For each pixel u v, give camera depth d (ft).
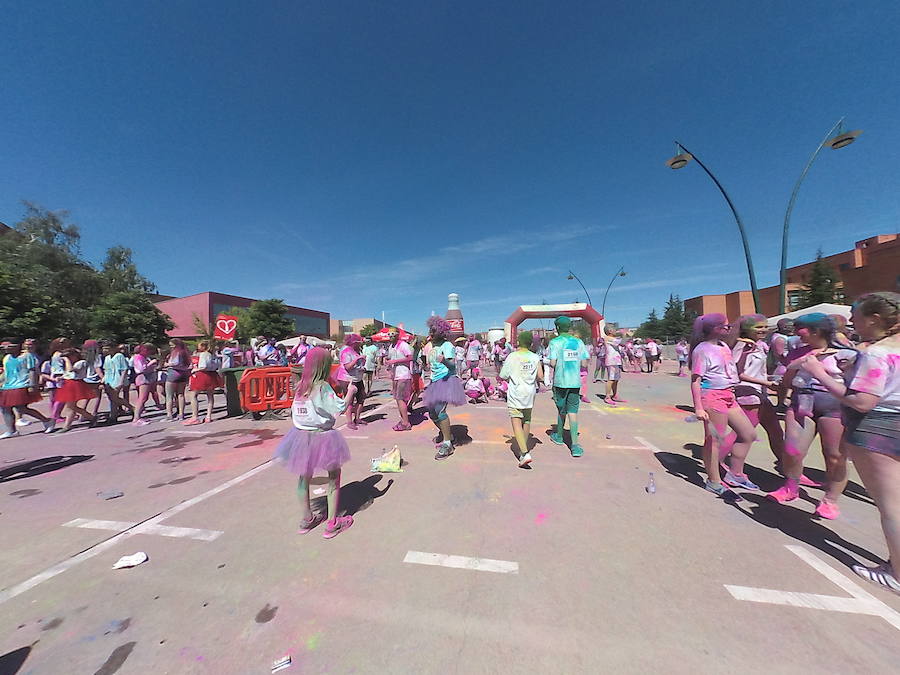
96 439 21.76
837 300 112.37
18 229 95.40
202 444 20.24
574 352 17.53
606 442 19.42
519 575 8.53
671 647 6.44
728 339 14.44
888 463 7.75
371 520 11.22
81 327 87.15
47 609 7.65
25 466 16.81
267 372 27.22
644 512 11.55
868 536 10.03
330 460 9.80
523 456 15.49
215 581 8.46
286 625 7.13
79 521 11.41
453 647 6.54
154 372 27.40
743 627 6.87
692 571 8.60
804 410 11.44
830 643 6.49
